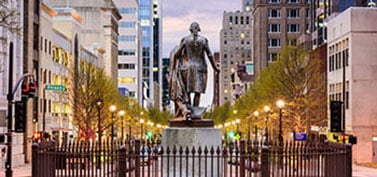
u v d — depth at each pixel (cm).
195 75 2641
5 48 5397
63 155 2506
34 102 6875
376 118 6456
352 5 10344
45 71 7556
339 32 7050
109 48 14188
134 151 2748
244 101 10850
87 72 7688
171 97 2694
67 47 9038
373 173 4775
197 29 2673
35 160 2422
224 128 13900
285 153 2534
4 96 5447
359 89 6469
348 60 6638
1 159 5150
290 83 6669
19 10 5950
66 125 8506
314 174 2542
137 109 12606
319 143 2758
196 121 2605
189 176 2559
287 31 16250
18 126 3092
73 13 9400
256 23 16900
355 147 6406
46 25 7612
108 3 14425
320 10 11025
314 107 7331
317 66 7075
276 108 6694
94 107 7044
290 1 16225
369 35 6506
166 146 2592
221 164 2611
